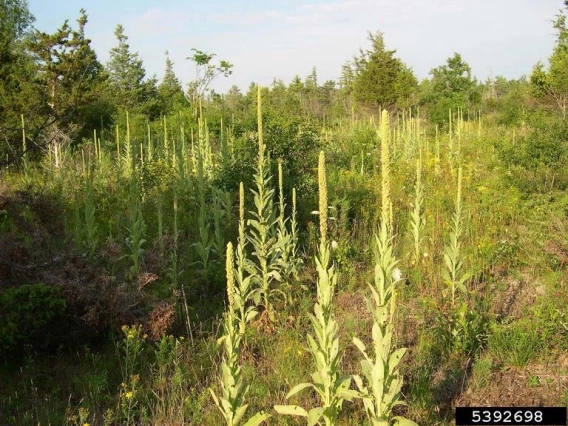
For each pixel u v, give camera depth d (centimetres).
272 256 726
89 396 530
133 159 1030
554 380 534
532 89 2472
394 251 886
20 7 3266
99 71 2967
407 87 3412
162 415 490
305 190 1043
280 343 620
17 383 561
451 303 670
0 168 1416
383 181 369
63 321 610
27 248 667
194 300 767
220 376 537
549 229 843
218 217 915
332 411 402
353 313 701
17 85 2133
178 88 3900
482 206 1063
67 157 1722
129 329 586
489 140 1777
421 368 540
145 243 923
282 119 1106
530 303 701
